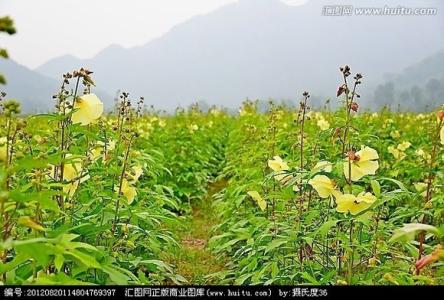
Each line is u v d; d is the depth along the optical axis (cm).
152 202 520
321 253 395
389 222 395
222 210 657
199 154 1038
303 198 438
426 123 976
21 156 278
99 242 374
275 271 366
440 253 209
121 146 439
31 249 200
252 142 820
